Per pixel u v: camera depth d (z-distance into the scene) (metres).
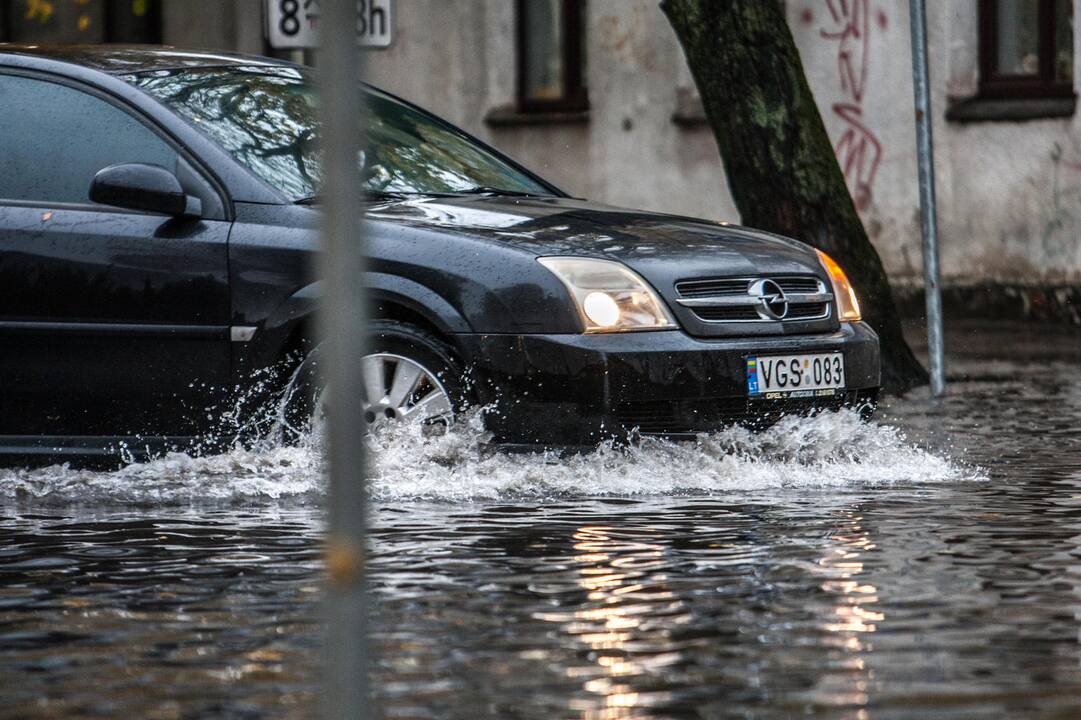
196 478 17.20
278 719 8.59
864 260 28.38
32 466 18.11
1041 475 17.81
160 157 18.19
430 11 52.34
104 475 17.45
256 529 14.47
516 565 12.57
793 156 28.19
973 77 44.66
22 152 18.66
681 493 16.38
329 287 5.47
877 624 10.55
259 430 17.56
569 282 16.70
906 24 45.44
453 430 16.78
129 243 17.91
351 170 5.48
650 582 11.91
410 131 20.30
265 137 18.55
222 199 17.83
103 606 11.33
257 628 10.63
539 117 50.84
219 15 55.53
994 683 9.13
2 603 11.43
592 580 11.99
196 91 18.89
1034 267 43.81
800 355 17.84
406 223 17.36
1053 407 25.30
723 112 28.38
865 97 46.00
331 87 5.47
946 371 31.42
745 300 17.58
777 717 8.52
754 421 17.61
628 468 16.78
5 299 18.25
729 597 11.39
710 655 9.78
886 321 28.36
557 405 16.64
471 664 9.61
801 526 14.36
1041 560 12.73
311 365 17.28
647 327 16.89
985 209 44.44
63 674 9.52
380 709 8.69
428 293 16.89
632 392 16.67
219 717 8.64
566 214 18.39
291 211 17.64
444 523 14.52
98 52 19.66
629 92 49.56
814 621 10.64
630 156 49.62
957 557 12.86
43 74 18.97
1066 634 10.24
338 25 5.47
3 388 18.34
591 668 9.50
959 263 44.88
